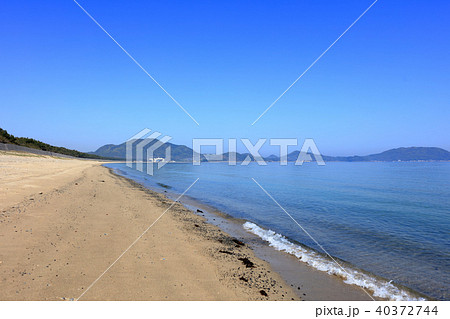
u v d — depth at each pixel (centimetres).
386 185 3397
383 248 992
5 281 526
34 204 1155
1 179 1720
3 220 885
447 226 1340
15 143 6072
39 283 533
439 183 3728
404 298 632
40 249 693
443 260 880
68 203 1274
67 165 4366
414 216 1577
